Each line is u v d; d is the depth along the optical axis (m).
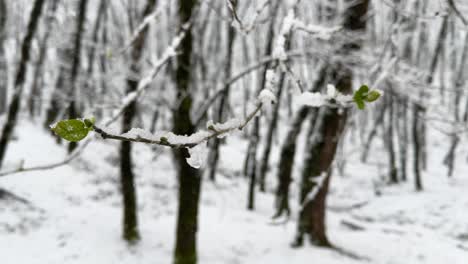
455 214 15.37
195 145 0.86
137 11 13.33
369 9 7.68
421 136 23.14
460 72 22.08
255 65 6.54
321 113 8.51
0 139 9.58
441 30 16.50
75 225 9.59
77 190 12.58
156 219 11.12
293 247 8.62
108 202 12.50
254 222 10.79
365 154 24.17
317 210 8.57
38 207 10.28
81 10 12.29
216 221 10.33
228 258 8.16
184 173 7.35
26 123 19.16
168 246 8.96
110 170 15.27
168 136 0.84
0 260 7.68
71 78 11.20
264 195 17.22
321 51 5.90
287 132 11.05
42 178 12.52
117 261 8.15
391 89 5.88
